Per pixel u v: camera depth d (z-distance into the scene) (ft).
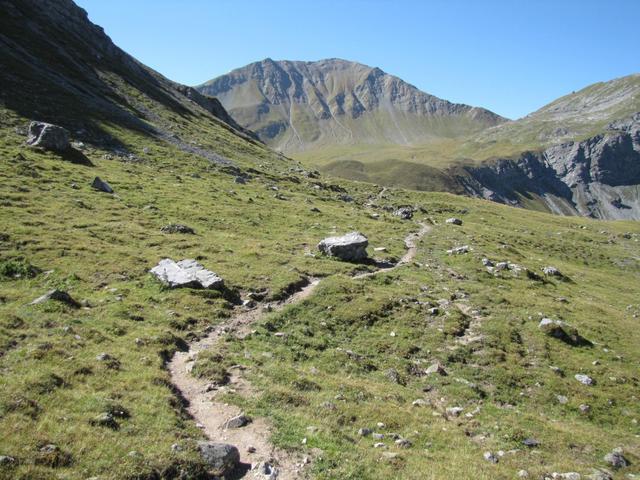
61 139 185.37
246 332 85.56
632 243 374.43
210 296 96.07
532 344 101.24
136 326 76.54
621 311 157.17
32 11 355.15
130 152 226.38
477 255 175.73
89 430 43.37
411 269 148.46
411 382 79.92
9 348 57.98
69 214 129.49
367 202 313.53
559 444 63.72
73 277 91.25
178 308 88.12
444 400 75.15
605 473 55.01
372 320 102.01
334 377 72.84
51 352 58.08
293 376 68.13
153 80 445.37
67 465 38.45
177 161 237.04
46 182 150.51
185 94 519.19
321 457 47.75
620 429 75.20
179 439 45.70
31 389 48.06
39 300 75.46
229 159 289.12
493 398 79.00
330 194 288.30
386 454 50.57
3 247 98.27
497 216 388.16
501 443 61.52
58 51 319.27
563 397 82.02
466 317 111.24
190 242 129.80
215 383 62.49
